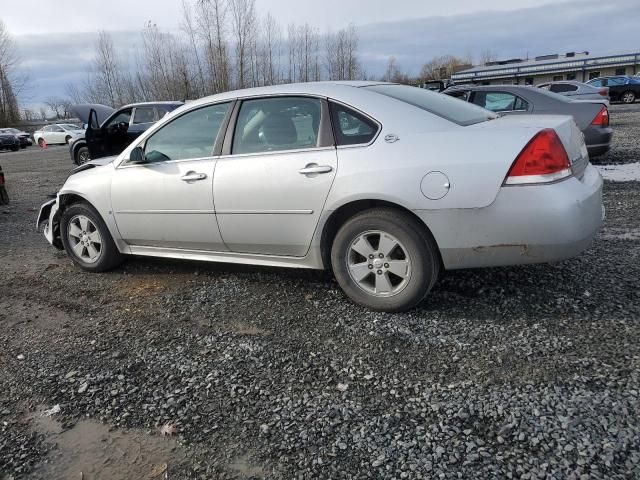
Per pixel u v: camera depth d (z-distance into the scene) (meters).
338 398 2.57
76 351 3.24
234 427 2.41
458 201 3.04
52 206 5.10
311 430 2.34
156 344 3.26
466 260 3.15
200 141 3.99
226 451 2.26
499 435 2.22
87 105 10.88
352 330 3.25
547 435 2.19
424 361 2.85
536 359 2.77
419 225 3.22
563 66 54.56
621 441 2.11
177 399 2.65
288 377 2.78
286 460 2.17
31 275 4.80
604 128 8.27
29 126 58.50
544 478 1.96
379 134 3.28
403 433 2.28
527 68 55.81
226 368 2.91
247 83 30.66
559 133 3.08
